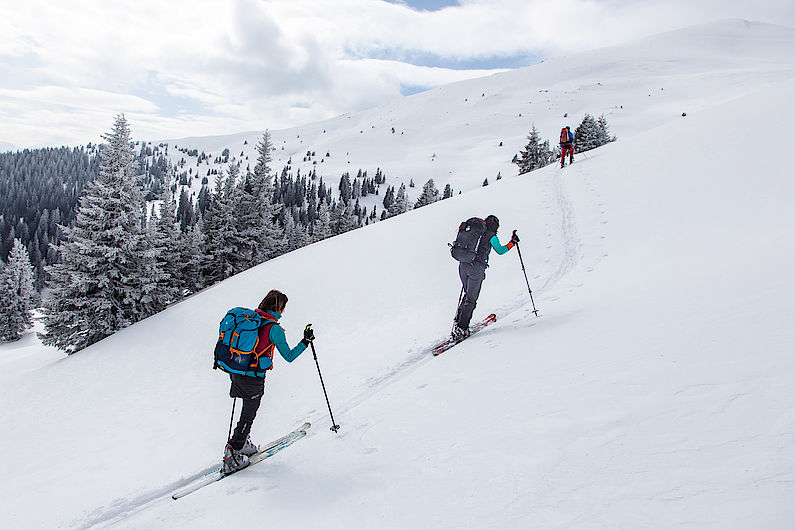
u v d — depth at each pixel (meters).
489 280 11.82
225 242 37.66
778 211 9.23
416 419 4.92
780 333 4.01
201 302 22.03
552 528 2.45
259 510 3.75
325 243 24.91
